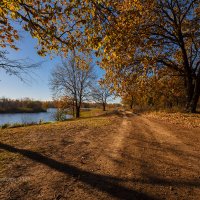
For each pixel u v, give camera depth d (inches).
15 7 253.0
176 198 175.5
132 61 697.0
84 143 369.1
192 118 757.3
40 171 230.1
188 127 593.6
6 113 3122.5
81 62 390.9
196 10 855.7
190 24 876.6
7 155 283.7
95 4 259.3
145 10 666.8
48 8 258.1
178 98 2085.4
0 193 178.7
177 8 890.7
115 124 692.7
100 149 327.9
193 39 924.0
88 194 179.5
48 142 370.0
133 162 265.0
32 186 192.9
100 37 266.8
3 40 345.7
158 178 215.2
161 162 266.1
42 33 281.0
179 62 1024.2
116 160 272.2
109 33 266.7
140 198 174.4
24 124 894.4
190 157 288.4
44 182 201.8
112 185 197.8
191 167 248.5
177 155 297.7
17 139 393.4
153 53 778.8
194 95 960.9
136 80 740.0
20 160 265.0
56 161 264.5
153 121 809.5
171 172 231.8
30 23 266.5
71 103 1827.0
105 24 272.4
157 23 810.8
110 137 432.5
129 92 748.0
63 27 328.5
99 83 715.4
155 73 794.2
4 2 245.1
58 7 258.5
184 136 448.5
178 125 647.8
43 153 297.6
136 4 329.1
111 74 609.0
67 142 374.6
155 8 769.6
